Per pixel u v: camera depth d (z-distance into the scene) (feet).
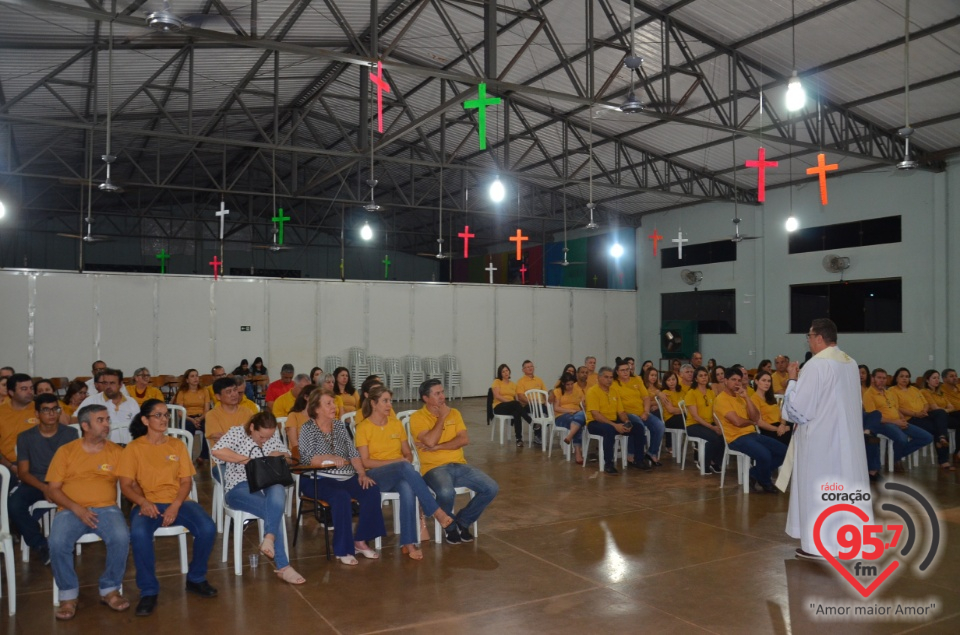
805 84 33.58
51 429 14.46
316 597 12.30
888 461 24.61
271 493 13.30
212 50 32.83
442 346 52.90
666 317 56.80
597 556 14.64
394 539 16.02
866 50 29.91
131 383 38.70
